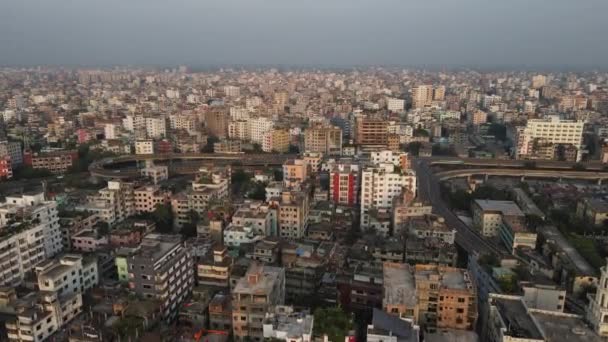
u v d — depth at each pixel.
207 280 175.00
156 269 155.75
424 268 156.50
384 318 126.62
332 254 199.00
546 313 135.75
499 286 158.88
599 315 125.62
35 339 141.38
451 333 131.62
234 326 141.62
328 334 121.81
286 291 177.88
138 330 135.38
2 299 156.75
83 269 176.75
